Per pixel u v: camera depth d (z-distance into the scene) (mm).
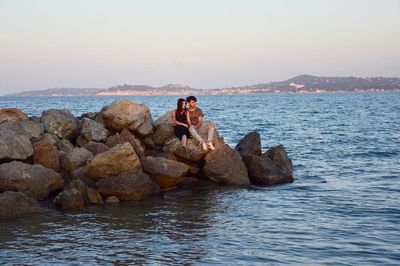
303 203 14516
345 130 44031
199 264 9008
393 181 18281
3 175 14367
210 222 12250
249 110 91938
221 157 17609
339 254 9562
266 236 10867
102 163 15258
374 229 11422
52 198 15016
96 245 10289
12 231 11445
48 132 17938
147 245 10250
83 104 132125
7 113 18531
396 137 36906
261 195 15805
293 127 47969
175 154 17719
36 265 9031
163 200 15086
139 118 18391
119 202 14797
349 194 15852
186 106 18328
